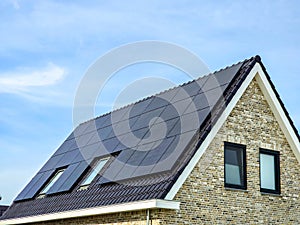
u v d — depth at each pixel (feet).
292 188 60.29
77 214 57.72
